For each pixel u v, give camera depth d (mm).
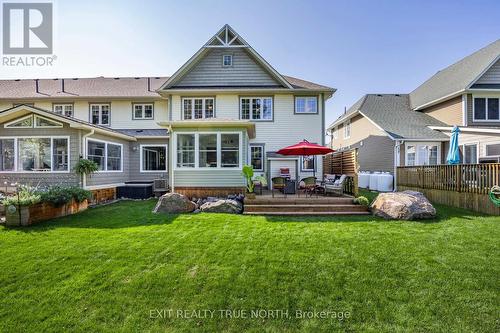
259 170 15062
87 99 16578
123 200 12352
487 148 12961
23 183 10984
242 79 15656
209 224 7027
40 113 10773
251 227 6707
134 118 16859
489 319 3121
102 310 3350
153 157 15734
